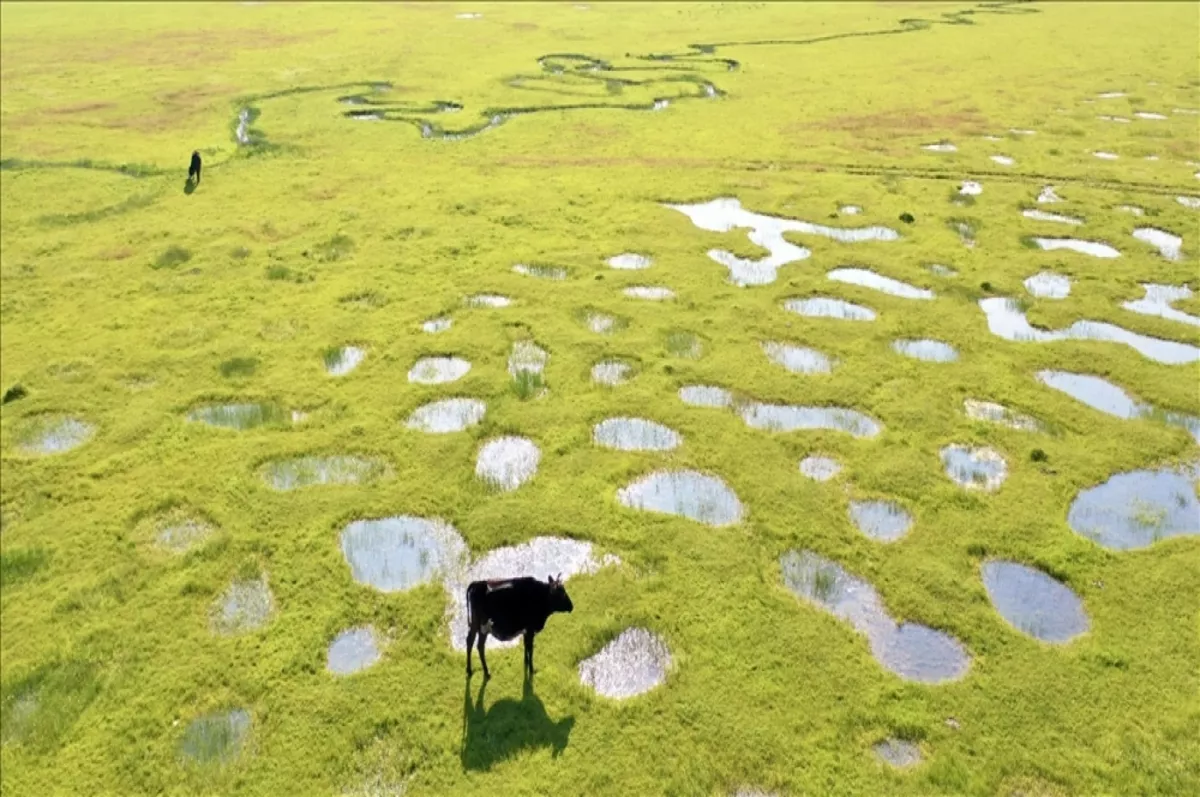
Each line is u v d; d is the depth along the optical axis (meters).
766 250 26.30
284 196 31.94
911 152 35.16
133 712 11.43
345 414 18.23
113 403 18.89
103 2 88.44
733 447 16.80
